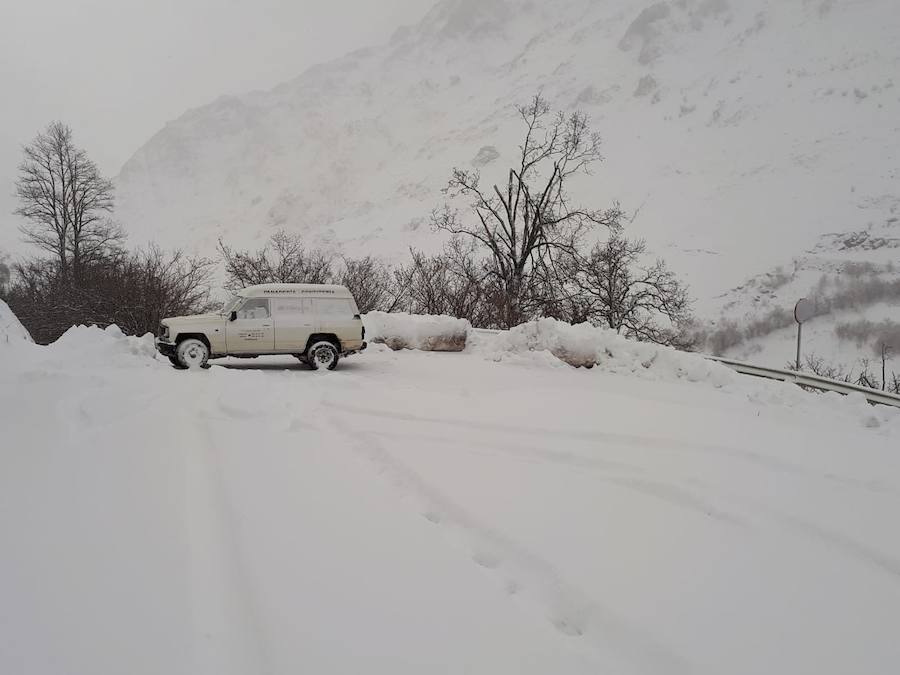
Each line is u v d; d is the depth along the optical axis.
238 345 13.72
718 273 122.00
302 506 4.61
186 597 3.18
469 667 2.72
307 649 2.79
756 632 3.09
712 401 10.20
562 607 3.42
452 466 5.68
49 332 26.44
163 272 26.61
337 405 8.30
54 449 5.80
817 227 140.00
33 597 3.14
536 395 9.20
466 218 173.38
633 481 5.37
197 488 4.88
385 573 3.58
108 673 2.55
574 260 28.73
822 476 5.64
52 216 38.53
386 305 29.03
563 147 30.98
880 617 3.29
